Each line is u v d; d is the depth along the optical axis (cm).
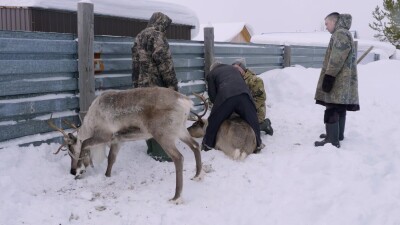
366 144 665
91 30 592
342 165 548
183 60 788
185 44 802
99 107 511
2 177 475
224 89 624
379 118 815
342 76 625
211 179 529
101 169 571
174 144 486
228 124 613
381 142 676
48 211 431
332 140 644
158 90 495
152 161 594
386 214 439
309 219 436
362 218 432
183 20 941
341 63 613
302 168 547
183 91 788
